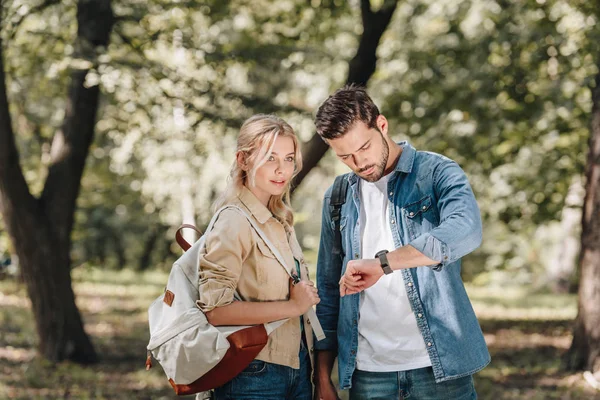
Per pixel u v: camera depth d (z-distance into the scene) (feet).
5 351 31.60
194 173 38.52
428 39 39.99
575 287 63.31
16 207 27.94
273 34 35.12
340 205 11.42
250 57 30.22
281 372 10.63
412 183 10.77
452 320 10.56
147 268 83.76
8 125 27.14
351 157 10.30
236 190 10.71
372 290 10.87
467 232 9.73
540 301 55.52
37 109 46.39
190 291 10.39
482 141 37.11
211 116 28.71
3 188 27.68
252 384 10.44
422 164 10.78
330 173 55.21
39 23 31.68
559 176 39.55
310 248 66.64
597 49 33.32
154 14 29.22
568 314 47.06
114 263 81.66
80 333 29.58
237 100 29.35
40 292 28.81
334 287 11.70
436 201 10.61
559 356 31.53
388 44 40.70
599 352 27.43
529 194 40.42
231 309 10.12
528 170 39.93
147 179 52.47
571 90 36.94
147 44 30.14
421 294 10.63
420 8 39.86
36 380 25.58
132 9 29.17
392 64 39.78
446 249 9.62
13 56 32.63
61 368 27.81
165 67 27.68
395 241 10.76
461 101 36.99
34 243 28.35
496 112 37.06
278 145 10.50
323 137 10.30
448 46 38.50
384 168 10.59
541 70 37.76
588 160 27.94
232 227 10.29
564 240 63.10
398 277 10.73
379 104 38.88
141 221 73.36
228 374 10.14
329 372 11.66
